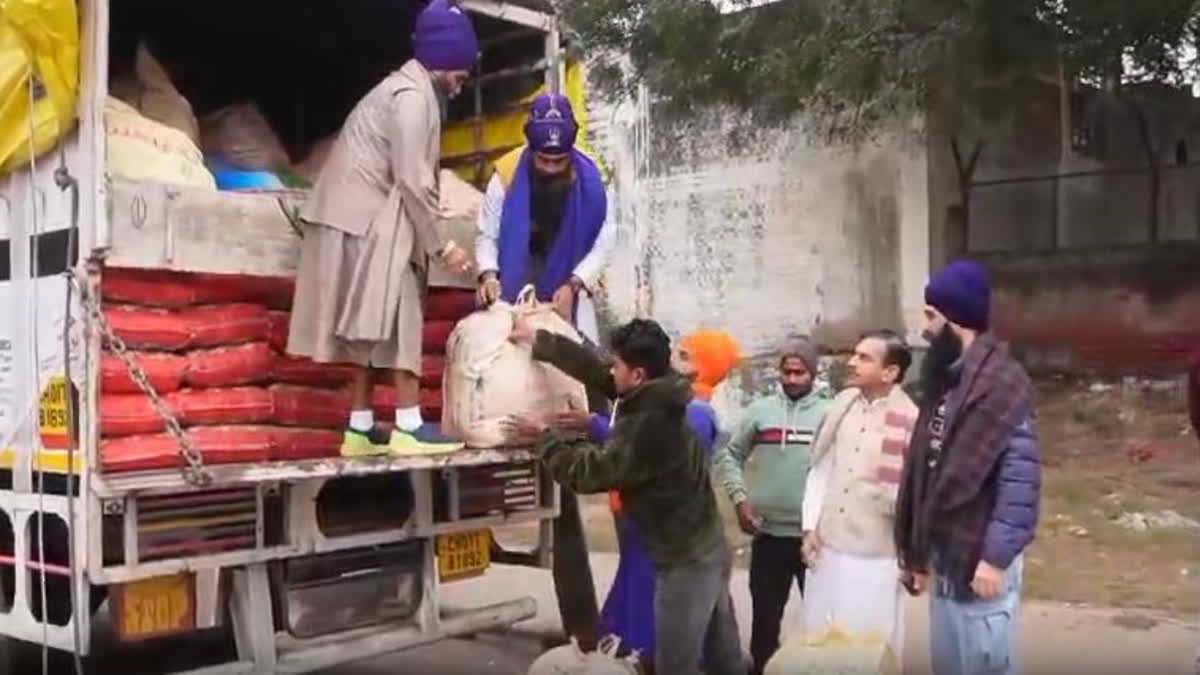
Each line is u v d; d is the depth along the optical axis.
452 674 6.29
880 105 12.64
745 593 7.99
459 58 5.07
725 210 14.47
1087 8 11.37
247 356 4.89
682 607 4.62
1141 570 8.30
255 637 4.83
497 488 5.60
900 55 11.72
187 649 5.27
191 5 6.30
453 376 5.23
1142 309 14.01
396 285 4.85
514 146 6.20
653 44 13.55
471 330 5.22
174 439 4.57
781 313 14.16
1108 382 14.01
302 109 6.88
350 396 5.22
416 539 5.36
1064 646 6.58
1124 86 13.94
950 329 4.13
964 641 4.01
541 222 5.57
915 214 13.42
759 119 13.60
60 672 5.54
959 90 12.26
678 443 4.52
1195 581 7.99
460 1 5.59
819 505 5.04
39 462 4.62
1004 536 3.87
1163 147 14.45
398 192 4.89
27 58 4.44
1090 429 12.68
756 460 5.67
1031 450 3.92
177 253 4.65
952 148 14.03
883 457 4.85
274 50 6.73
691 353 5.60
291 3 6.30
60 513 4.52
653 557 4.66
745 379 14.05
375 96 4.96
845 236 13.77
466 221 5.68
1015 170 14.53
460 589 8.08
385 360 4.92
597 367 4.96
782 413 5.59
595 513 11.36
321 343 4.82
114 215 4.46
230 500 4.70
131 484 4.29
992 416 3.93
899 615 4.91
